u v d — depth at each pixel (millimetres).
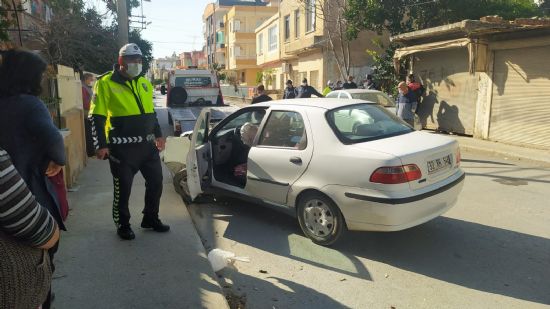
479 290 3797
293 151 4840
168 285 3613
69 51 14328
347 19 18156
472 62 11805
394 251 4617
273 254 4578
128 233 4559
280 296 3715
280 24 28922
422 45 13516
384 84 17641
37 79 2494
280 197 5016
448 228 5273
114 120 4309
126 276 3752
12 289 1584
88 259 4070
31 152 2477
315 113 4824
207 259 4125
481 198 6555
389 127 4930
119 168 4410
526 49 10883
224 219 5688
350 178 4320
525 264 4297
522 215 5746
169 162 6586
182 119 12477
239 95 35781
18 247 1607
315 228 4750
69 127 6770
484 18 10711
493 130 12000
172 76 15719
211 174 5781
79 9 15180
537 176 8000
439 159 4488
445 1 16578
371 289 3830
